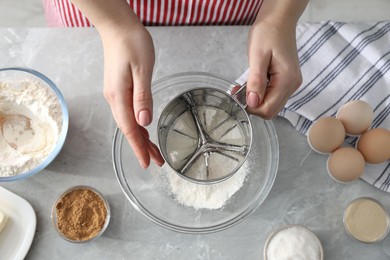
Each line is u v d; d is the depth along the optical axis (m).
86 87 0.69
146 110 0.52
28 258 0.64
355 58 0.70
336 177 0.66
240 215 0.66
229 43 0.72
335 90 0.69
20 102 0.66
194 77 0.70
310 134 0.66
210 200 0.66
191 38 0.72
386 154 0.64
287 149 0.69
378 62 0.70
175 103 0.58
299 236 0.64
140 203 0.66
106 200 0.65
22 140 0.67
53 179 0.67
